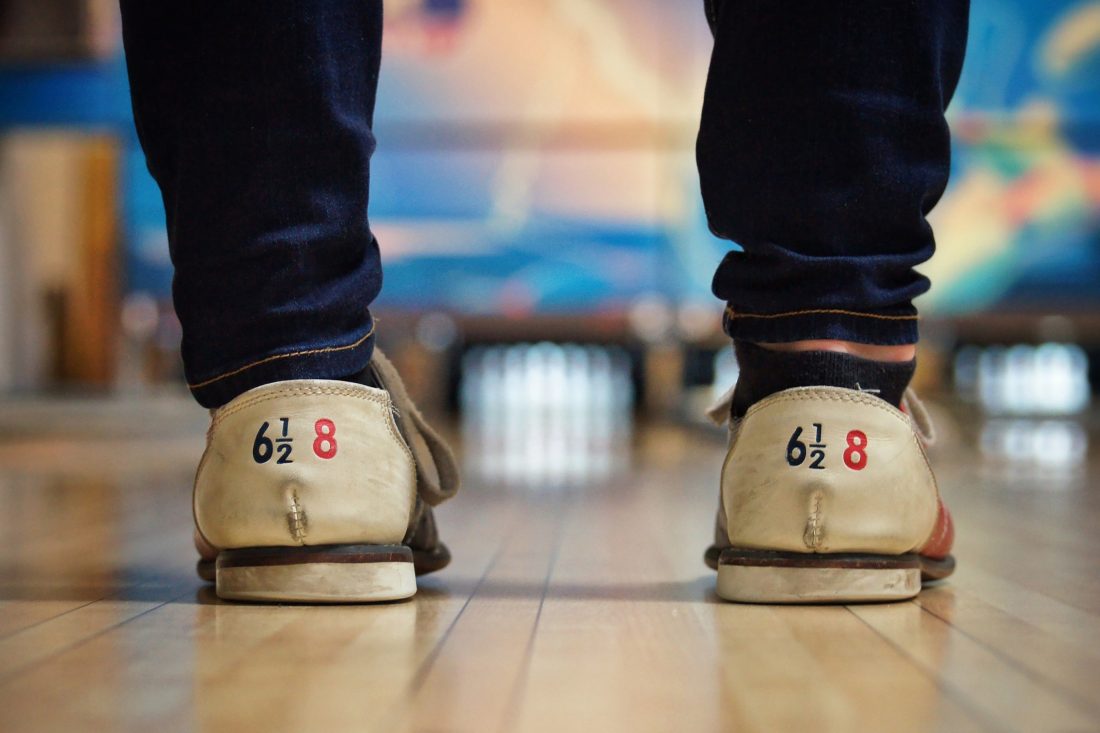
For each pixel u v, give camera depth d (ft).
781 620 2.26
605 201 12.25
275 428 2.34
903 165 2.35
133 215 12.48
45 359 13.20
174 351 13.10
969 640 2.14
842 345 2.39
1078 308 12.07
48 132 12.35
